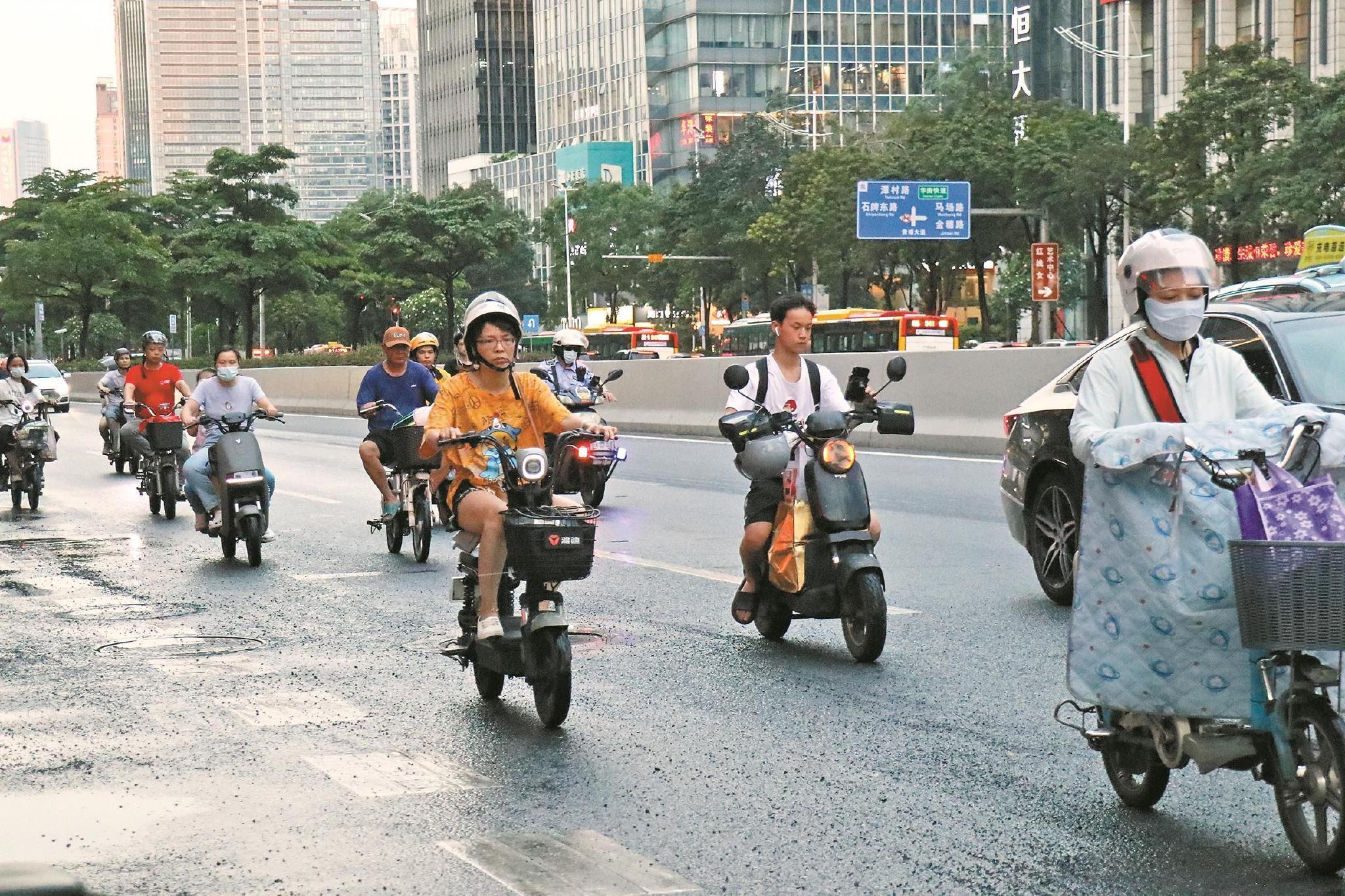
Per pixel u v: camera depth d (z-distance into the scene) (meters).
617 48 142.75
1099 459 4.69
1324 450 4.52
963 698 7.09
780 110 102.00
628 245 108.25
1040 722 6.60
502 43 174.25
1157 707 4.74
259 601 10.39
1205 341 5.04
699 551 12.49
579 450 15.67
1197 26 69.88
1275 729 4.53
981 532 13.09
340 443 28.06
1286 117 48.28
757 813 5.38
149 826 5.33
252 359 61.97
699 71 130.62
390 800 5.62
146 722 6.90
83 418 42.03
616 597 10.21
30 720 6.95
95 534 14.69
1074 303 81.50
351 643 8.80
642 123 139.25
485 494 6.74
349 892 4.62
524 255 136.00
